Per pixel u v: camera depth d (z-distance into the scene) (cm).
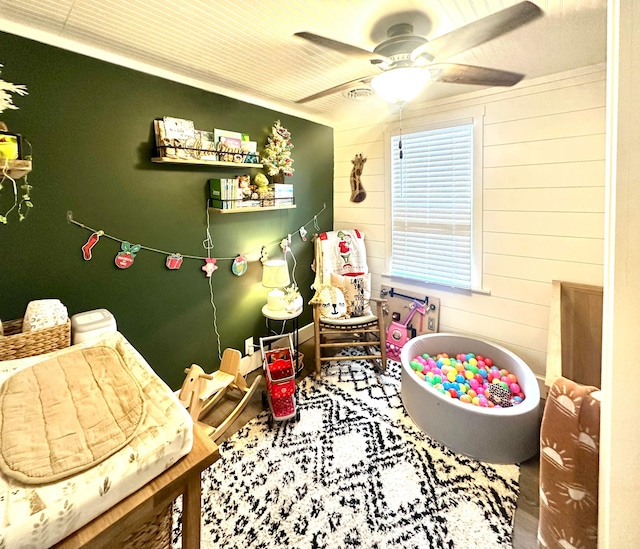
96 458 71
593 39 175
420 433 213
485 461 191
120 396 91
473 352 275
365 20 152
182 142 214
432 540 146
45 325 152
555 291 222
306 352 330
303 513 160
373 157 337
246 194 258
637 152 58
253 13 147
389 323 340
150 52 186
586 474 99
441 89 256
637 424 60
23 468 68
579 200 230
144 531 77
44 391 91
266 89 248
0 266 162
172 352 239
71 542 63
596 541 100
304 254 345
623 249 61
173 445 78
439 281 305
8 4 140
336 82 234
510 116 250
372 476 181
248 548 144
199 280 251
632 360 61
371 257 354
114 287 204
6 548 57
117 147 196
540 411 234
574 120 225
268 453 198
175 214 230
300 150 322
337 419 228
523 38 173
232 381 234
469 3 139
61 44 170
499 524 154
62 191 178
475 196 274
